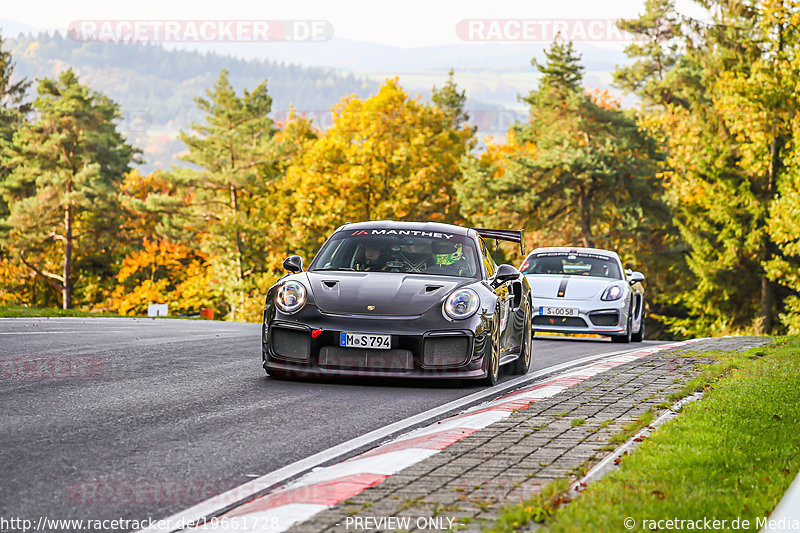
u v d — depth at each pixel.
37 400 25.08
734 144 157.00
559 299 54.09
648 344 54.84
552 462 17.72
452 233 34.44
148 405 24.95
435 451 18.83
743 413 23.31
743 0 155.62
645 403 25.50
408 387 29.78
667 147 198.75
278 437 21.39
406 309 29.16
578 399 26.36
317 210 192.88
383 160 189.00
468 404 26.75
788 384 28.88
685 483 15.71
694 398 26.75
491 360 30.36
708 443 19.30
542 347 49.28
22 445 19.58
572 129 185.12
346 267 32.78
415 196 186.12
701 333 172.00
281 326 29.36
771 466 17.17
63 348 38.03
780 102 132.88
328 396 27.41
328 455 19.62
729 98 139.62
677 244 181.62
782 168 148.25
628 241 177.75
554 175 176.00
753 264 159.62
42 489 16.20
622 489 15.16
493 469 17.08
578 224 182.12
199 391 27.58
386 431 22.39
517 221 180.88
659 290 190.00
